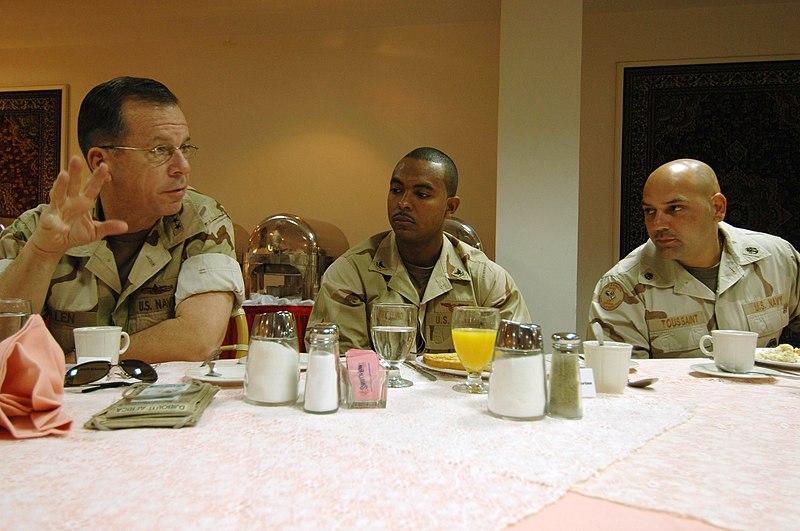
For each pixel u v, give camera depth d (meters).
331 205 4.46
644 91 3.96
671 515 0.54
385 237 1.91
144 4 3.96
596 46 4.02
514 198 3.15
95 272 1.48
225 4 3.95
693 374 1.33
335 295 1.77
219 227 1.61
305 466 0.64
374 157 4.38
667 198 1.83
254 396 0.94
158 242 1.53
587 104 4.03
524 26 3.15
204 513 0.52
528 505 0.55
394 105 4.35
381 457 0.68
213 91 4.64
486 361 1.05
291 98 4.53
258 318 0.96
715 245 1.89
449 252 1.85
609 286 1.97
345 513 0.52
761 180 3.82
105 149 1.38
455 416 0.88
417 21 4.22
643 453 0.73
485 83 4.20
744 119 3.83
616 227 3.98
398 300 1.76
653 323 1.90
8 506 0.52
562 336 0.91
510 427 0.83
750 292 1.86
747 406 1.00
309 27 4.37
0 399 0.75
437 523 0.51
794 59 3.76
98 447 0.70
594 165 4.02
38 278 1.24
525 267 3.13
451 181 1.81
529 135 3.14
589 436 0.79
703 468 0.67
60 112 4.82
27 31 4.46
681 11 3.90
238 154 4.61
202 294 1.50
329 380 0.89
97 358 1.16
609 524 0.52
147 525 0.49
